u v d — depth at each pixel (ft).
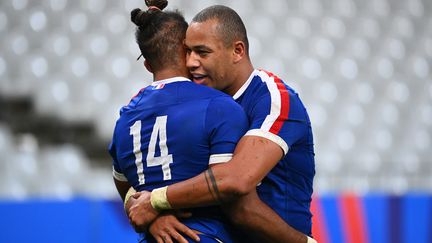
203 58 30.22
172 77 30.71
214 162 28.78
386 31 125.18
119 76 100.58
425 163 89.15
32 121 93.91
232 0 118.11
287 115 29.76
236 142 29.07
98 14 111.34
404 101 111.24
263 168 28.37
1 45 103.30
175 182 29.22
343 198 64.64
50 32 107.65
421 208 66.80
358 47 119.03
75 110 94.38
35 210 58.59
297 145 30.81
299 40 115.55
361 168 89.25
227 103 29.48
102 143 92.12
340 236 63.93
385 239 65.26
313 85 107.55
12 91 95.81
